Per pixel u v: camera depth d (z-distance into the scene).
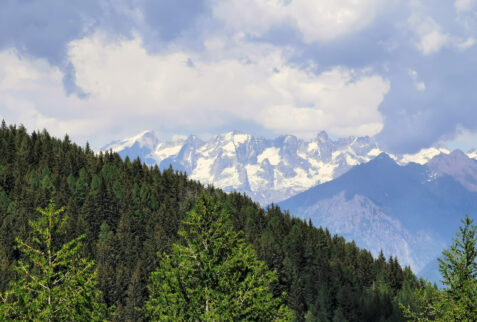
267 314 23.73
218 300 22.95
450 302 28.02
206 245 24.98
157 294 24.41
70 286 20.48
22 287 20.17
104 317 21.62
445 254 29.11
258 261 25.55
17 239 21.08
